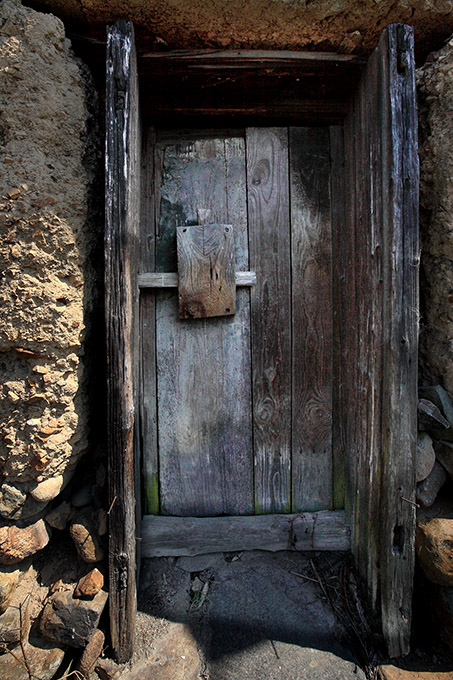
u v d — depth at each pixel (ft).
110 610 4.72
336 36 4.94
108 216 4.52
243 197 6.03
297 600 5.48
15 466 4.42
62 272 4.55
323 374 6.19
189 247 5.81
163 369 6.05
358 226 5.53
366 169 5.24
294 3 4.57
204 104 5.80
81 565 4.87
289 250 6.08
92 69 5.38
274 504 6.26
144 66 5.18
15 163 4.33
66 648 4.63
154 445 6.11
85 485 5.19
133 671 4.65
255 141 6.03
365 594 5.42
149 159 5.97
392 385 4.79
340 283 6.13
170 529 5.99
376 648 5.00
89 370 5.16
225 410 6.15
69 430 4.71
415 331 4.77
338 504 6.29
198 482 6.19
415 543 5.10
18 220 4.31
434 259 5.37
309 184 6.08
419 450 5.09
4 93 4.33
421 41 5.29
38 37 4.41
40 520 4.72
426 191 5.37
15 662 4.33
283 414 6.20
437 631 4.96
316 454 6.26
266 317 6.10
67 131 4.65
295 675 4.67
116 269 4.55
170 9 4.58
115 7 4.58
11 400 4.39
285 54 5.09
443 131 5.11
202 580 5.73
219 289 5.86
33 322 4.36
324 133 6.11
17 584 4.58
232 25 4.78
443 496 5.45
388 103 4.64
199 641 5.00
